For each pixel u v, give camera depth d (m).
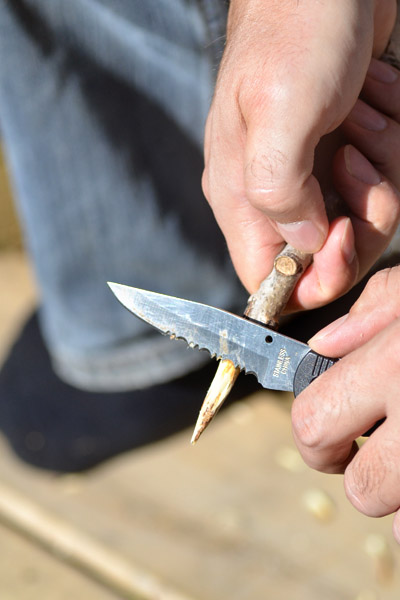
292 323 0.59
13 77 0.57
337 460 0.39
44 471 0.64
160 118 0.59
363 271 0.42
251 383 0.67
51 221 0.61
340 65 0.37
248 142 0.38
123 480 0.63
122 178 0.60
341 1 0.38
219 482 0.62
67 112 0.58
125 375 0.64
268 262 0.41
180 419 0.65
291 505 0.60
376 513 0.37
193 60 0.57
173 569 0.57
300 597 0.54
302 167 0.37
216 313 0.40
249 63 0.38
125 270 0.62
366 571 0.56
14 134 0.59
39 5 0.56
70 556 0.59
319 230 0.39
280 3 0.39
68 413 0.65
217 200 0.41
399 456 0.36
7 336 0.78
